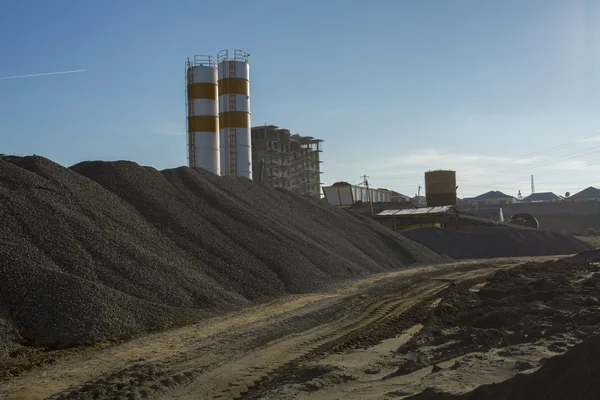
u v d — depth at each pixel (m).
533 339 13.65
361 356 13.63
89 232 19.89
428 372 11.21
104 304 16.12
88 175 27.31
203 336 15.64
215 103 50.66
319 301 22.00
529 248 56.03
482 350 12.97
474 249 53.47
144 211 25.64
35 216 19.25
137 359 13.20
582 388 5.99
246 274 24.14
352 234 41.69
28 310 14.88
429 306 21.31
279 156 120.19
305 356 13.73
